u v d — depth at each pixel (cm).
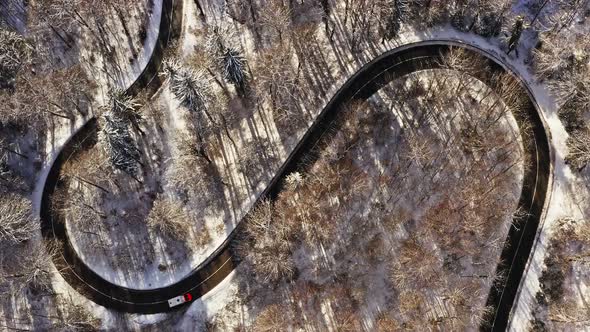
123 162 7012
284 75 7781
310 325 7125
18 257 7538
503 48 7938
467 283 7062
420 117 7750
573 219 7100
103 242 7638
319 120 7906
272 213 7469
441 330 6900
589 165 7238
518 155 7450
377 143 7706
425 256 7044
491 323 6944
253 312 7231
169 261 7519
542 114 7619
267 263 7244
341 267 7269
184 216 7650
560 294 6894
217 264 7488
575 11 7794
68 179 7862
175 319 7306
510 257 7144
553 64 7312
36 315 7431
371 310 7100
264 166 7762
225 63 6944
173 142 7931
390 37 7744
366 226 7381
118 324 7331
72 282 7538
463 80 7812
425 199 7400
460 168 7481
